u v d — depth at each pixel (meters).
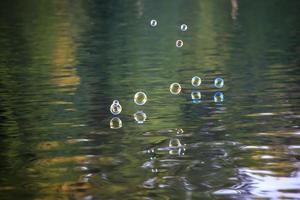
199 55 12.45
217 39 15.27
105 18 22.08
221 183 4.64
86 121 6.88
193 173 4.90
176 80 9.55
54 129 6.54
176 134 6.19
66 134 6.31
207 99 7.97
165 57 12.31
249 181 4.66
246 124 6.52
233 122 6.64
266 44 13.91
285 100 7.71
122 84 9.30
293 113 6.96
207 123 6.64
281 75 9.68
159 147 5.71
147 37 16.09
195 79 9.34
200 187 4.56
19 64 11.65
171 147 5.70
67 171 5.02
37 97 8.38
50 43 14.96
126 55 12.70
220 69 10.55
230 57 12.02
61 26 19.16
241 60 11.57
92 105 7.77
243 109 7.28
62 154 5.55
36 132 6.43
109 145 5.84
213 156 5.37
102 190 4.54
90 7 27.06
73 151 5.65
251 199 4.29
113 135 6.22
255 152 5.45
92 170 5.04
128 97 8.27
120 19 21.59
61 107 7.70
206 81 9.37
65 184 4.68
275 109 7.22
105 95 8.45
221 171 4.94
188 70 10.53
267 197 4.33
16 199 4.38
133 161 5.28
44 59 12.27
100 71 10.68
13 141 6.09
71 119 7.00
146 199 4.33
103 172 4.98
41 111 7.48
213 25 18.94
